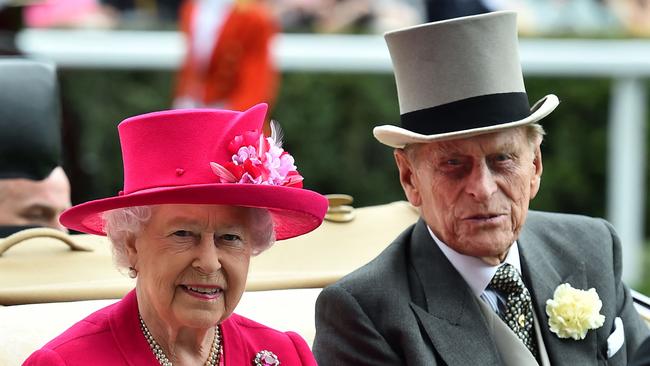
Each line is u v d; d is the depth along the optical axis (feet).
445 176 39.86
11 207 51.26
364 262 47.73
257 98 97.55
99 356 34.09
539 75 111.14
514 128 39.81
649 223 117.60
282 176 34.24
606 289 43.37
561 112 118.62
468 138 39.37
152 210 33.76
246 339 36.68
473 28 39.81
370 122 115.96
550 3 108.17
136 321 34.86
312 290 45.57
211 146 33.76
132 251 34.68
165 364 34.65
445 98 40.01
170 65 103.65
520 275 42.45
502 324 41.01
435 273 41.32
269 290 45.65
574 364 41.42
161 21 105.50
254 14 97.40
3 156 51.08
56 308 41.52
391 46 41.14
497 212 39.65
